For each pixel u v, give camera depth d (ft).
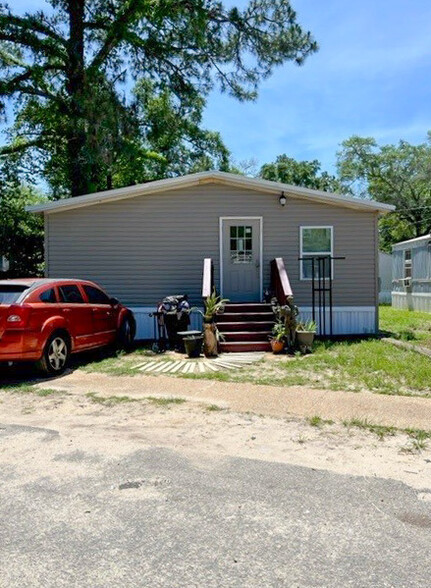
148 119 63.52
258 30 56.59
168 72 59.82
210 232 37.93
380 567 7.75
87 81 54.13
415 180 120.88
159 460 12.59
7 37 53.62
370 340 34.40
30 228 68.54
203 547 8.40
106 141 52.80
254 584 7.34
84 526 9.18
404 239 127.85
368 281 38.32
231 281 38.04
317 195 37.35
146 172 79.77
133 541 8.62
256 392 19.92
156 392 20.21
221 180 37.68
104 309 29.32
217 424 15.80
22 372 24.84
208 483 11.11
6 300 22.43
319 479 11.31
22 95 59.82
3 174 71.87
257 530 8.96
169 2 54.03
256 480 11.27
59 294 25.31
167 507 9.93
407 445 13.61
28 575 7.64
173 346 32.89
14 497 10.48
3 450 13.47
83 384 21.93
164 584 7.37
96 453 13.15
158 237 37.91
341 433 14.71
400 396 18.86
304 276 38.27
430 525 9.14
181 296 34.37
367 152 127.34
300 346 29.81
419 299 60.08
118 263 37.88
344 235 38.19
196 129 75.05
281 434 14.71
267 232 38.06
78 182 59.06
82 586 7.34
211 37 56.65
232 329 32.81
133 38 55.62
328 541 8.55
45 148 70.54
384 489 10.75
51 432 15.06
